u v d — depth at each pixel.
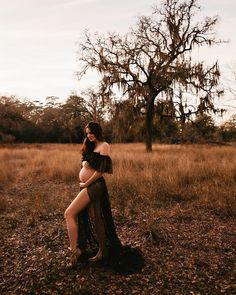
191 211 6.73
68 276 4.00
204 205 7.09
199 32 22.73
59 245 5.05
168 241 5.11
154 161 13.23
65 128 53.91
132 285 3.76
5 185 10.44
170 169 10.76
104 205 4.35
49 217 6.60
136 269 4.10
